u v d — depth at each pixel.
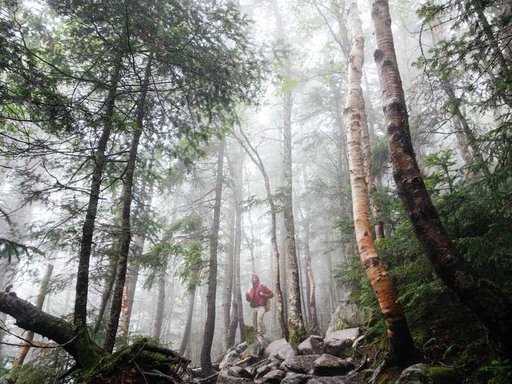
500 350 3.44
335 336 9.23
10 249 5.08
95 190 5.99
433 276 5.75
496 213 4.86
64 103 5.21
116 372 4.64
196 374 11.42
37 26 6.57
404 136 4.53
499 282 4.68
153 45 6.29
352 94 8.39
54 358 7.56
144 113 7.14
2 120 5.42
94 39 6.59
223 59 7.26
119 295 6.07
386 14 5.73
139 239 13.94
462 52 5.68
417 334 6.16
